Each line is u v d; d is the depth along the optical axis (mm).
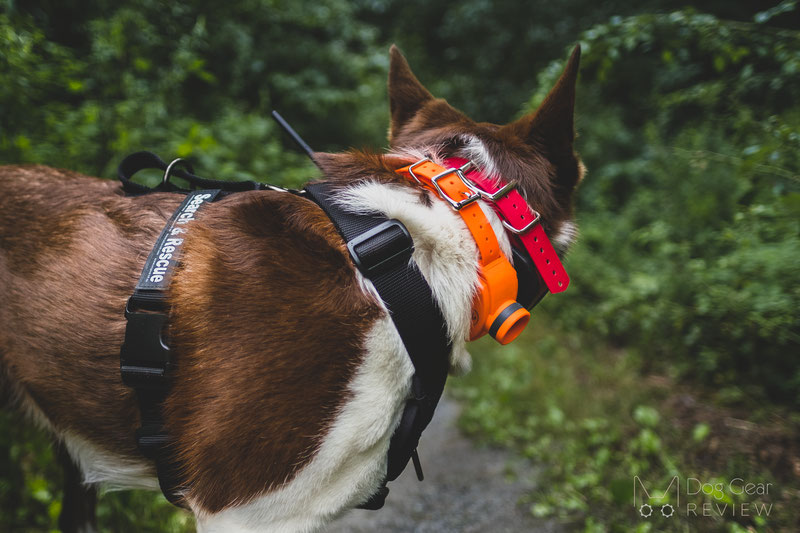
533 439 2941
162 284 1154
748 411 2957
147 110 3117
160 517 2170
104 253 1291
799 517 2141
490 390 3381
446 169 1271
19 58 2254
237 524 1143
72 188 1461
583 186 6504
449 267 1190
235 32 5445
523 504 2453
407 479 2689
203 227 1198
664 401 3154
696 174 4254
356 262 1133
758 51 2670
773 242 3135
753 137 2936
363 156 1323
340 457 1128
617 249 4828
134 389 1191
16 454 2219
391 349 1140
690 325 3553
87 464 1392
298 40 6410
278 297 1121
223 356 1110
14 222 1416
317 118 6531
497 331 1195
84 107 2969
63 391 1307
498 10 9258
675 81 6773
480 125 1439
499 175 1289
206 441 1110
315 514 1154
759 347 3131
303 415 1101
